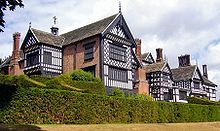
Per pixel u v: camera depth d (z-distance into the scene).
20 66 39.00
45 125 18.56
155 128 23.09
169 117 28.33
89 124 21.27
